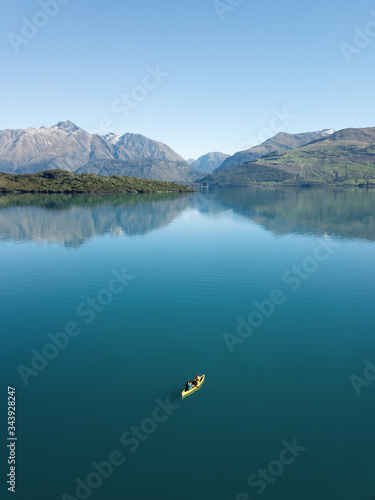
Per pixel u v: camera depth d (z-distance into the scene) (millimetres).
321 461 27797
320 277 72062
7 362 42375
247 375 38938
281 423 31672
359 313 54719
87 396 35719
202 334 48625
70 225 148625
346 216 171375
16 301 61594
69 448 29141
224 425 31469
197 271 77375
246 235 122312
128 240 115312
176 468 27266
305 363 41281
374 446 29219
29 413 33312
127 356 43281
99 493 25234
